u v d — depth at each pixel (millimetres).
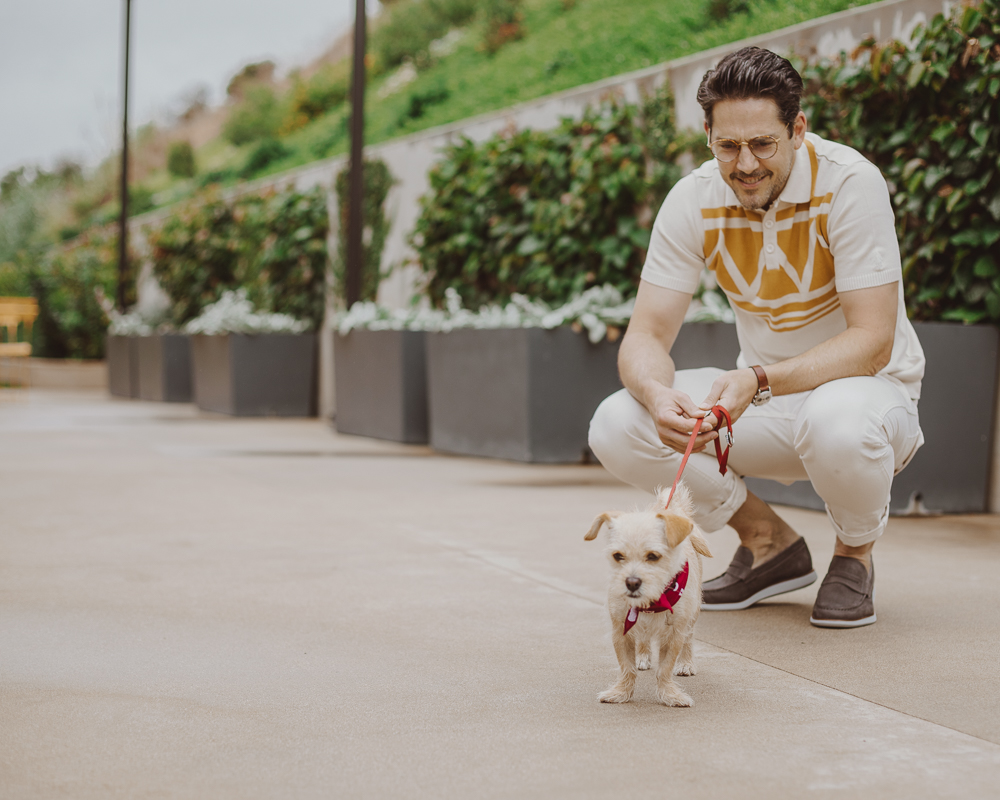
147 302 16281
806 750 2070
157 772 1969
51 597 3396
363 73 9266
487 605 3314
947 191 5016
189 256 14586
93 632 2984
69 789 1887
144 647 2836
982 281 5070
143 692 2455
